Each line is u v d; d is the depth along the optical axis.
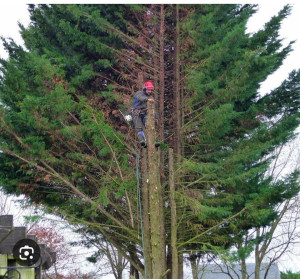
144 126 12.42
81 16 16.84
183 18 16.91
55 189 16.36
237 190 15.91
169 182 14.41
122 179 14.38
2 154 15.74
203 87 15.62
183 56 16.64
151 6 17.05
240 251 13.97
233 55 16.72
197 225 15.20
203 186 16.41
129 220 15.90
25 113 14.57
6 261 8.80
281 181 16.38
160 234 12.65
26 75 15.99
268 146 15.79
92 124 13.61
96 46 16.69
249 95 16.05
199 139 16.06
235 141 16.86
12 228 8.54
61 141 15.48
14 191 16.33
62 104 14.66
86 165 15.45
